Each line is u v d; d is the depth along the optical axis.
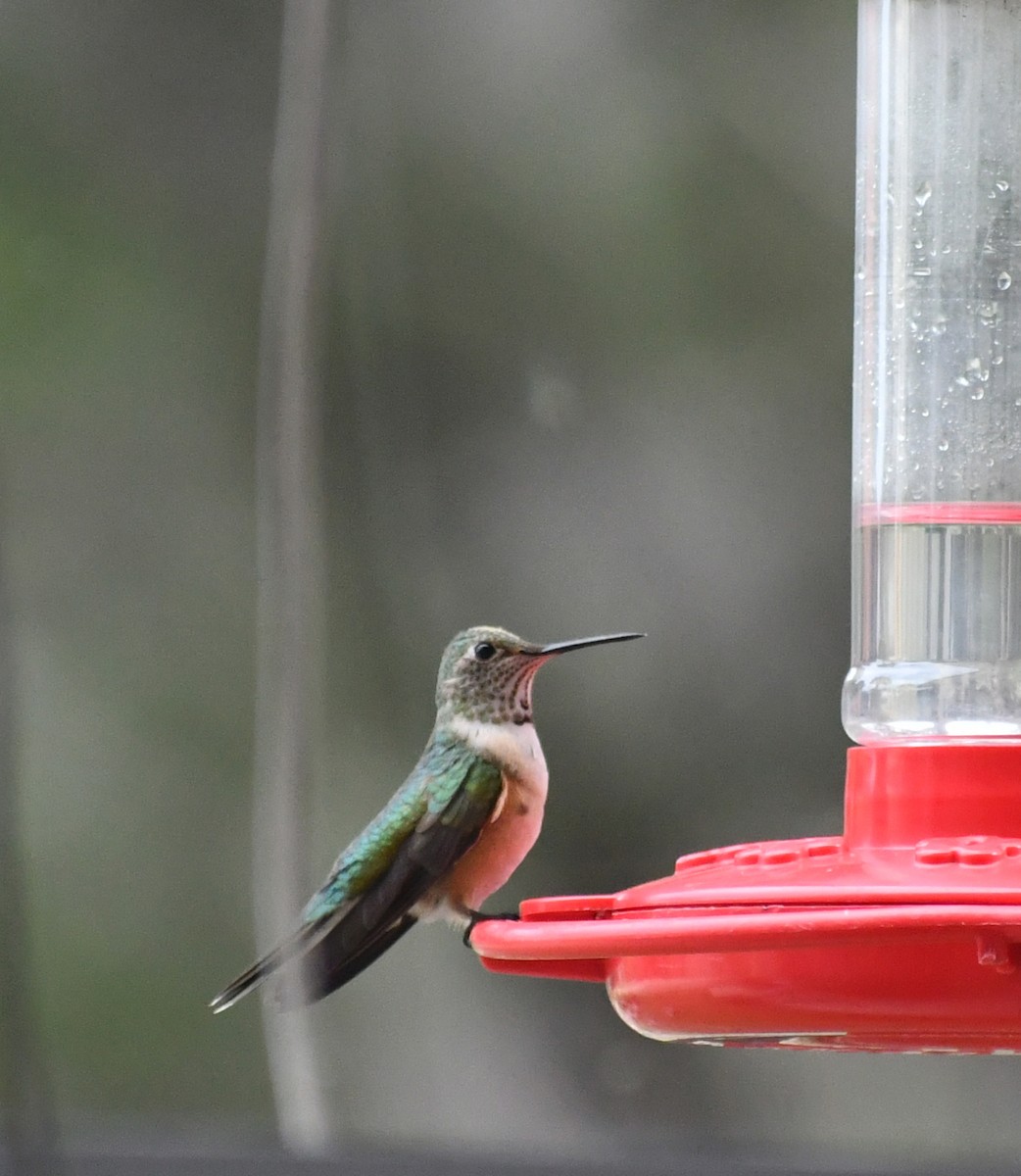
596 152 11.91
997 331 5.89
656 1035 4.96
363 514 11.62
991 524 5.82
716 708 11.66
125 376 11.74
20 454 11.55
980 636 5.78
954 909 4.13
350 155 11.74
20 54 11.95
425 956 11.37
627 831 11.52
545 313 11.81
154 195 11.94
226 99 12.05
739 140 11.88
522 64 11.93
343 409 11.59
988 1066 11.16
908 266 5.98
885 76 6.07
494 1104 11.16
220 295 11.88
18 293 11.65
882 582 5.88
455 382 11.77
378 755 11.34
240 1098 10.82
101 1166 4.62
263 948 5.25
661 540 11.72
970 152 5.98
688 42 11.95
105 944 11.09
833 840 5.21
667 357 11.80
